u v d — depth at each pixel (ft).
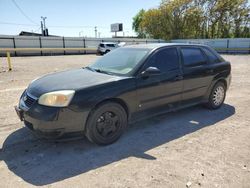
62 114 11.03
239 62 63.93
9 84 29.14
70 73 14.26
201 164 10.80
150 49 14.92
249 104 20.77
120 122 13.05
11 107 19.10
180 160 11.18
